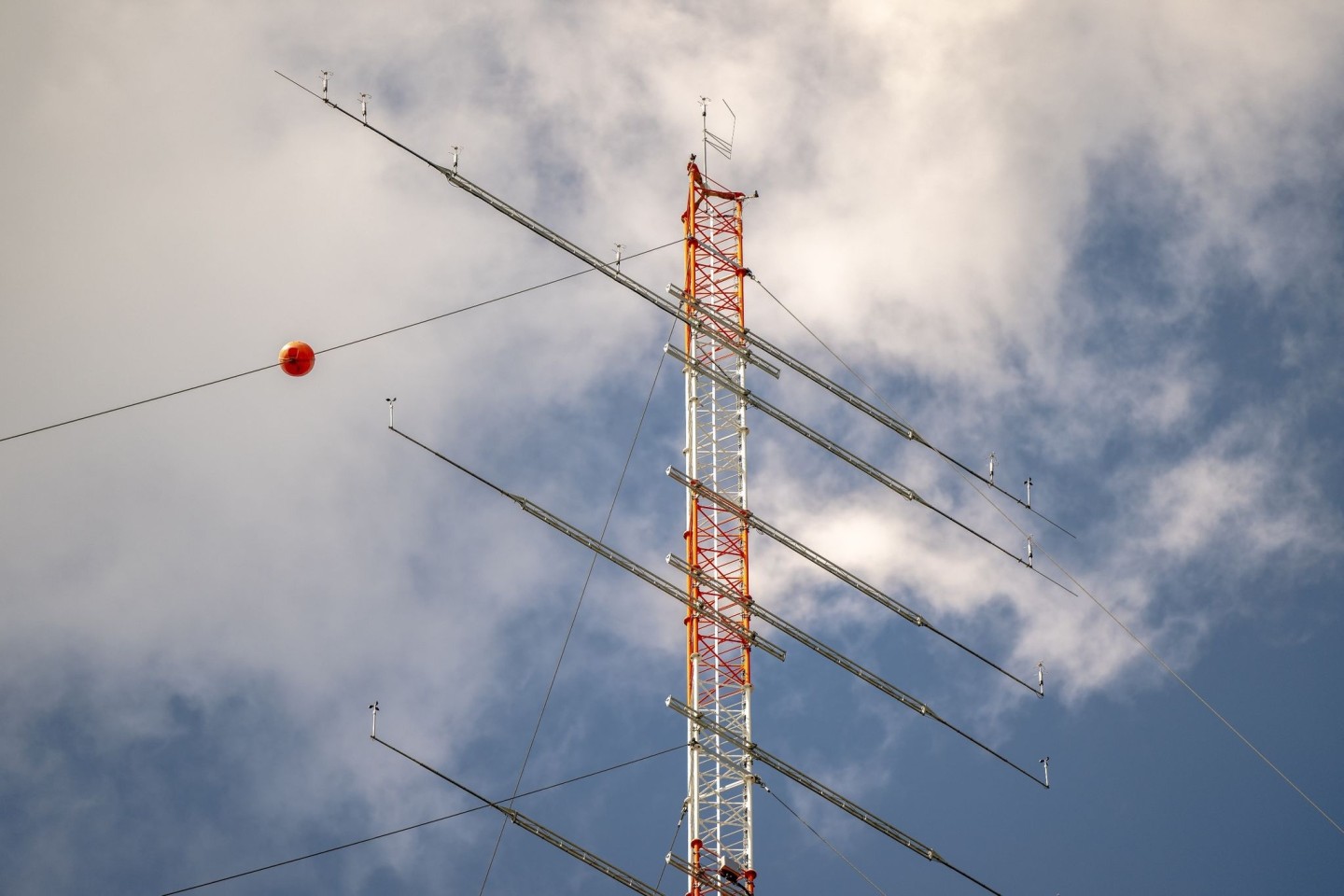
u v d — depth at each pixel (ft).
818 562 287.48
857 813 276.00
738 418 293.02
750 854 271.69
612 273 289.53
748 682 279.08
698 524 288.30
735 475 290.15
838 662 282.36
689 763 277.03
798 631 280.92
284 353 280.51
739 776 276.00
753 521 286.25
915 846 276.00
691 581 281.74
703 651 281.74
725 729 274.57
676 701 274.36
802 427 292.61
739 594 280.31
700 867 269.85
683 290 292.40
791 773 275.18
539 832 267.59
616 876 267.18
